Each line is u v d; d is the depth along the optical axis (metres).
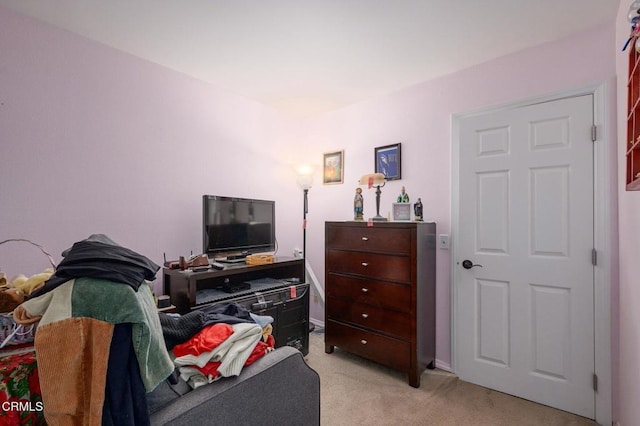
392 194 2.82
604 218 1.84
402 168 2.75
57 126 1.92
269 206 2.91
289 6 1.70
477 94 2.33
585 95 1.92
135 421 0.79
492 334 2.24
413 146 2.68
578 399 1.91
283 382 1.12
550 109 2.03
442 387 2.23
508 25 1.86
